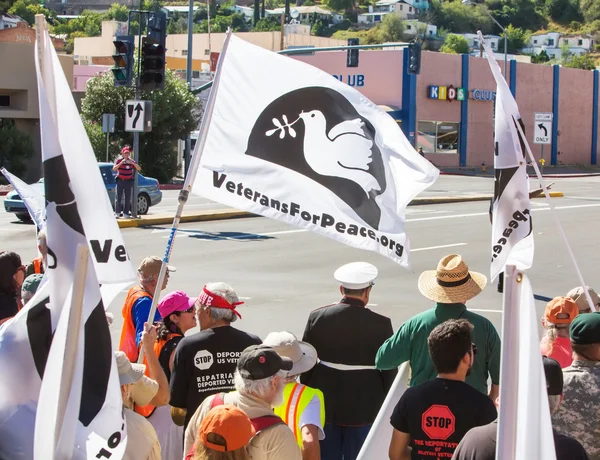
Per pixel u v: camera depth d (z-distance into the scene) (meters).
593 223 24.80
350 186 5.75
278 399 4.03
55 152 3.60
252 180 5.67
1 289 5.84
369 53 56.88
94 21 157.25
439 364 4.16
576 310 5.56
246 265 16.64
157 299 5.05
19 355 3.67
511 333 2.94
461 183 44.34
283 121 5.72
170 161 41.84
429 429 4.11
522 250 6.47
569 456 3.63
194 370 4.95
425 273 5.56
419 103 56.41
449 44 178.50
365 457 4.95
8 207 22.88
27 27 43.91
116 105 40.84
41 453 3.14
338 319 5.58
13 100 41.66
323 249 18.91
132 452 4.04
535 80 62.34
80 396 3.13
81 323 3.06
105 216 4.16
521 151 6.44
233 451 3.46
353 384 5.57
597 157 67.81
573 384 4.45
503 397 2.95
